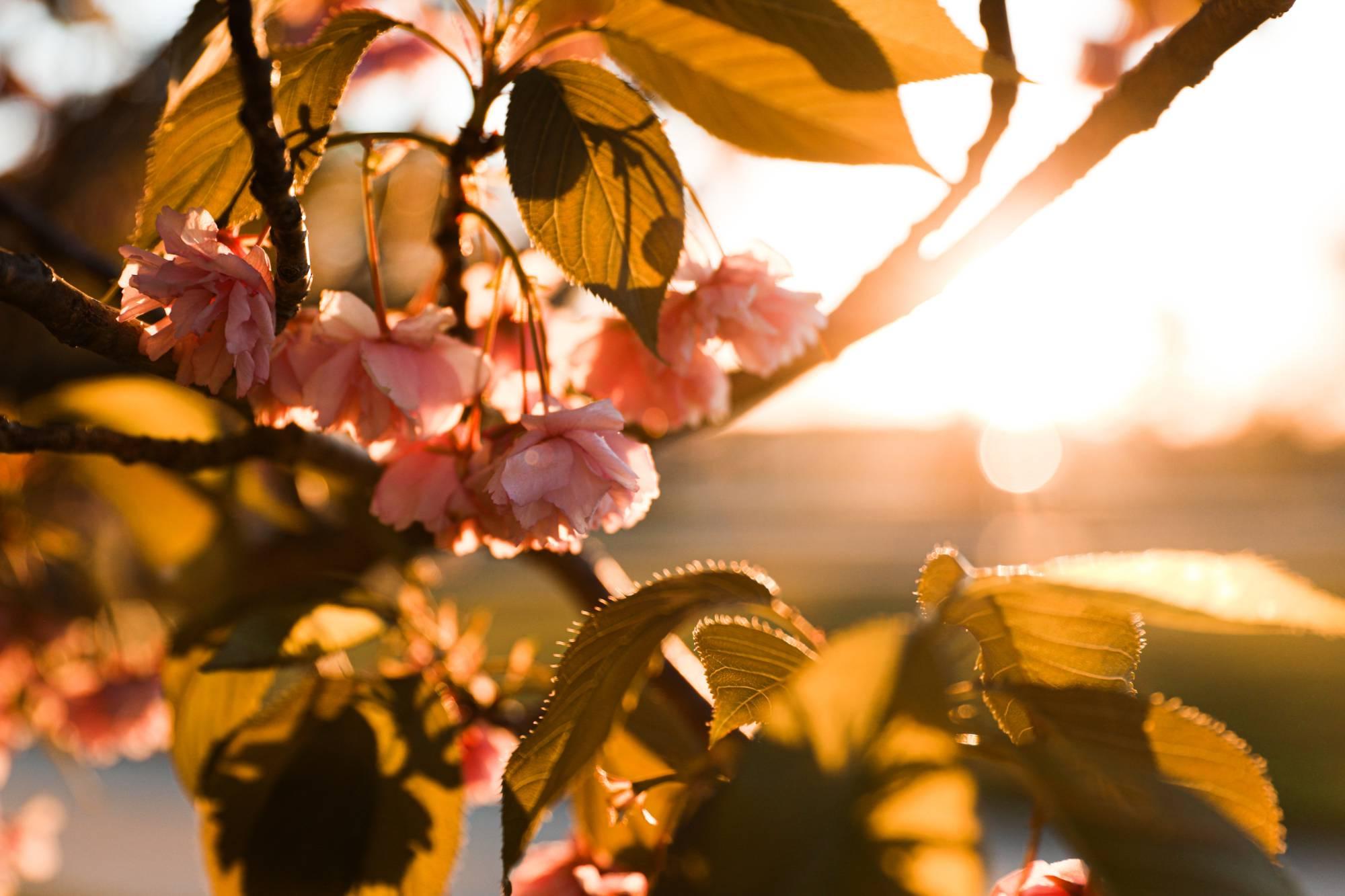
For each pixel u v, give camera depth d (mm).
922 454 19656
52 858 1385
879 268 679
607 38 625
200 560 935
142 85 1259
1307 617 507
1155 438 19469
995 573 514
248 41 535
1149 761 529
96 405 838
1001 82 641
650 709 636
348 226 1324
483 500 643
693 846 476
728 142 636
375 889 628
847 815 433
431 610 723
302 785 633
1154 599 509
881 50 609
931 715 457
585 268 592
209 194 608
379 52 805
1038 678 552
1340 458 19219
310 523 873
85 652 1047
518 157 593
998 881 566
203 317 581
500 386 682
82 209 1373
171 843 3768
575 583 716
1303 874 3229
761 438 19391
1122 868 470
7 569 990
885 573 9852
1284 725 4668
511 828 549
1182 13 771
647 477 633
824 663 471
